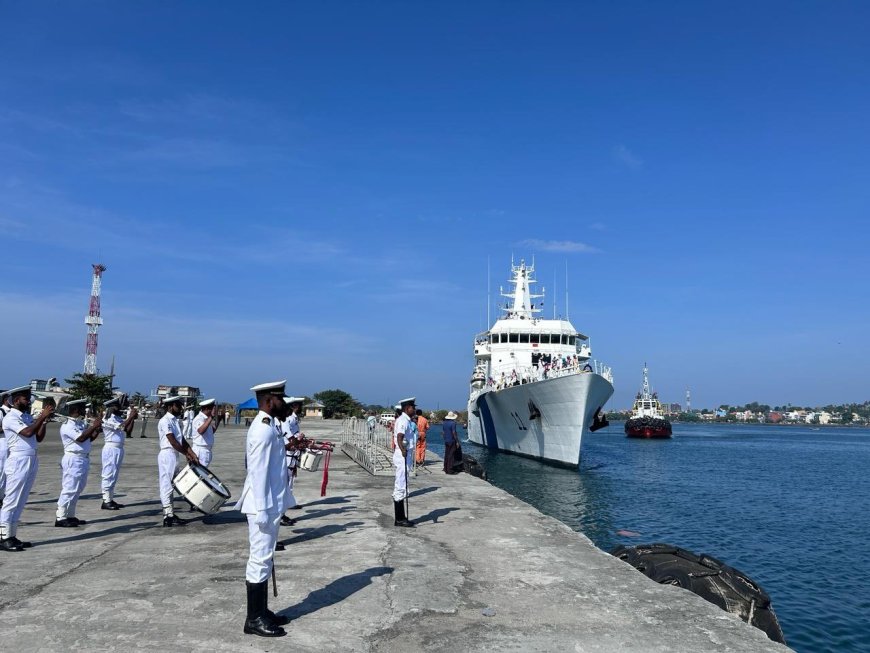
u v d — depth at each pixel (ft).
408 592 18.12
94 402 163.53
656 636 14.98
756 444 284.82
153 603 16.71
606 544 57.93
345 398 318.86
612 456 180.65
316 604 16.93
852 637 36.50
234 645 13.83
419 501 35.68
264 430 15.38
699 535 63.57
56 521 27.55
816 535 65.05
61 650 13.30
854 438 414.62
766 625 22.02
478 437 172.65
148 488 41.06
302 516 30.73
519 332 138.72
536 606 17.13
